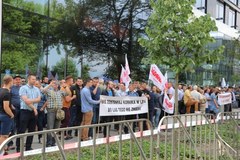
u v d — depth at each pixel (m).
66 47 18.23
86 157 6.21
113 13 21.36
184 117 7.54
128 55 22.59
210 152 7.58
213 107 17.69
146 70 22.53
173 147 6.66
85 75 19.55
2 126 7.61
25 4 15.84
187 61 8.87
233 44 26.53
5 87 7.72
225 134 8.41
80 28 19.14
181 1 8.84
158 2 9.08
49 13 17.19
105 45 21.06
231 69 28.05
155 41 8.96
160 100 13.40
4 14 14.73
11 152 7.54
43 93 9.42
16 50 15.29
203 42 8.88
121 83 12.73
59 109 9.29
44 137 4.00
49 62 17.12
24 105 8.06
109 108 8.37
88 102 10.16
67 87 10.38
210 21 8.94
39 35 16.59
